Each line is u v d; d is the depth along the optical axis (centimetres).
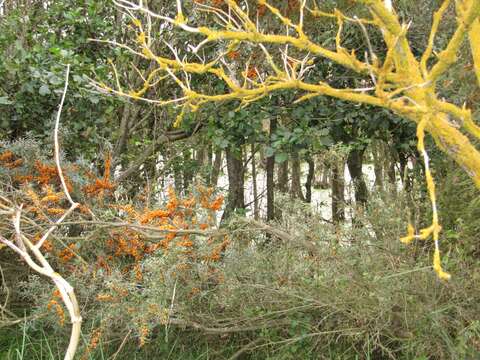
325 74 561
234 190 680
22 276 499
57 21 609
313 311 401
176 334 436
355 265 367
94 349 406
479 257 400
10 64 482
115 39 632
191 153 758
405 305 345
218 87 538
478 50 245
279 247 418
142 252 447
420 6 524
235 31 254
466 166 228
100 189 490
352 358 389
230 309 409
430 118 219
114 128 691
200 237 419
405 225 384
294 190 750
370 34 546
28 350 436
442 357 345
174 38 600
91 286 404
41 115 551
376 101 227
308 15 541
